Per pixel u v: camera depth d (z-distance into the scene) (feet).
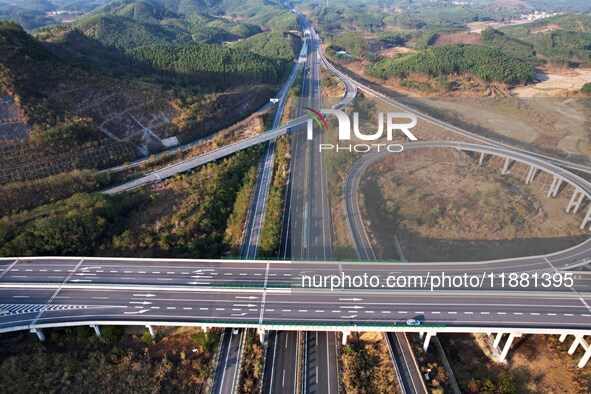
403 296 334.85
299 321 312.50
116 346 328.08
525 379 321.11
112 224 457.68
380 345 336.70
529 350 343.67
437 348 340.39
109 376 305.94
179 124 654.94
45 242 409.28
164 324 312.50
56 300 336.90
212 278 359.66
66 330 331.77
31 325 312.71
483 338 352.08
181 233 452.35
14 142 492.95
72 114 559.38
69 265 378.73
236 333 342.44
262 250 423.23
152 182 547.90
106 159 562.25
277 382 305.32
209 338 331.36
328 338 341.62
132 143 597.11
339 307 325.42
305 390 298.35
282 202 507.71
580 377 319.88
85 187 513.45
